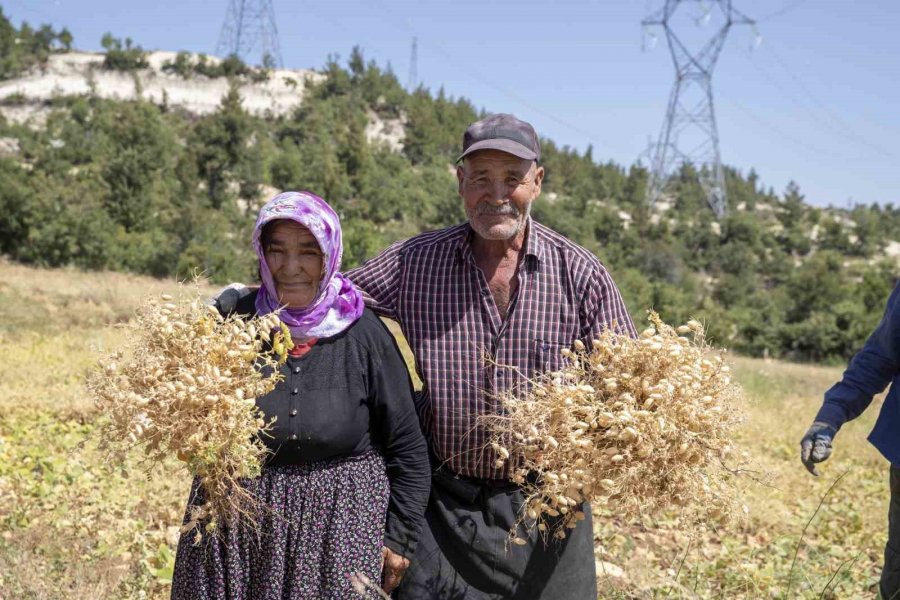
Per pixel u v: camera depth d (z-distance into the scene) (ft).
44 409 26.03
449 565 9.55
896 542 10.00
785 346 143.54
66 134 260.42
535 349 9.34
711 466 8.34
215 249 147.13
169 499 17.66
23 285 71.10
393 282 9.82
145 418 7.70
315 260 8.45
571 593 9.58
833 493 23.34
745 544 17.83
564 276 9.41
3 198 140.05
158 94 437.99
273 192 264.11
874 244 431.84
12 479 18.43
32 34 481.87
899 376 9.92
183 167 219.82
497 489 9.53
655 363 8.17
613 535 16.61
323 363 8.64
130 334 8.18
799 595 14.25
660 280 238.68
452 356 9.46
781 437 30.78
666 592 13.24
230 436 7.82
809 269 170.91
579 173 473.26
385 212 262.06
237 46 493.77
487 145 8.71
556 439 8.21
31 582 12.38
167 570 13.21
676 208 452.35
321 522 8.54
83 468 19.12
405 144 395.14
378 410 8.93
